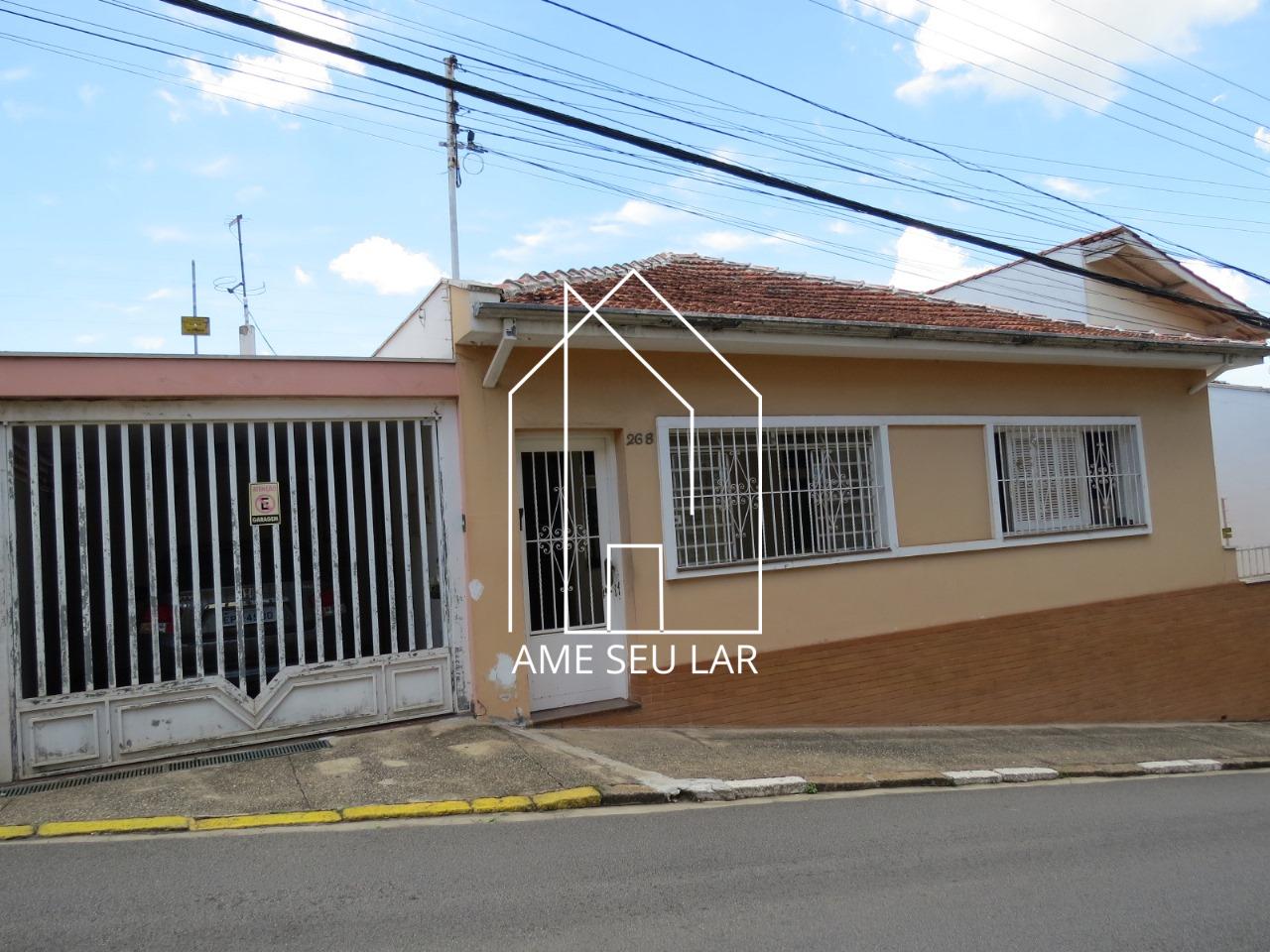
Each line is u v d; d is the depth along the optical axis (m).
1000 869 4.89
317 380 6.73
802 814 5.84
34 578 5.91
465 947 3.65
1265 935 4.06
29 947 3.60
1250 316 11.23
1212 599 11.70
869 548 9.15
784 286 10.46
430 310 7.91
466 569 7.27
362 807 5.39
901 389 9.49
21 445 5.95
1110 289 14.52
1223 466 17.95
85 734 5.98
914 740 8.45
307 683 6.69
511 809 5.52
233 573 6.51
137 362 6.15
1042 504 10.62
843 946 3.78
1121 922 4.17
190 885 4.28
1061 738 9.29
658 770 6.41
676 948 3.70
